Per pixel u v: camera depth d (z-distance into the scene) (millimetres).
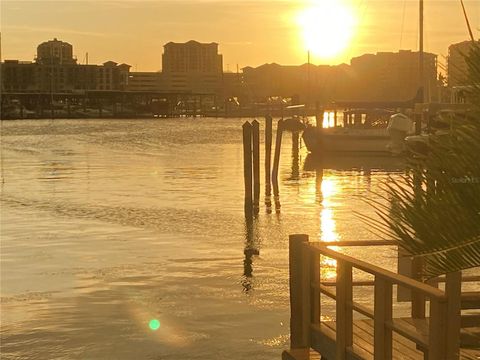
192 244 24859
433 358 5641
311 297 9086
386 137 67938
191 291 18078
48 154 77062
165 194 41094
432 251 3807
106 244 24891
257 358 13273
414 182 3955
